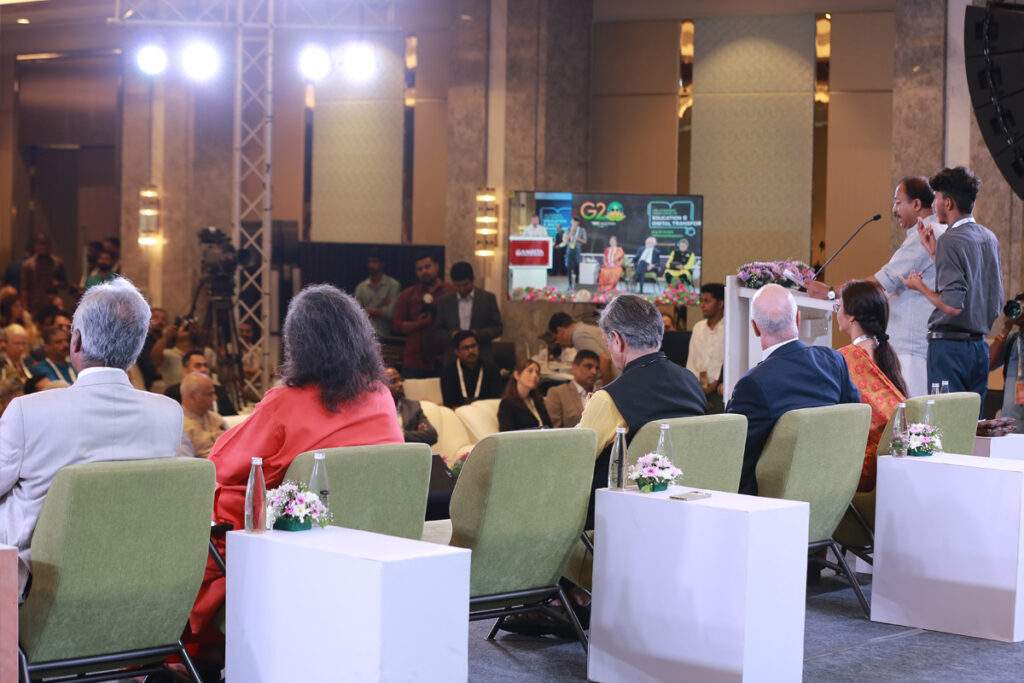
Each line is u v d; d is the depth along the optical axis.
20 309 11.80
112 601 2.69
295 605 2.64
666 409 3.77
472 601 3.35
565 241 11.24
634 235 11.20
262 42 13.30
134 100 13.55
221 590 3.19
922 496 4.16
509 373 10.71
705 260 12.05
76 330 2.92
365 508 3.02
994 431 5.07
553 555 3.47
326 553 2.56
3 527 2.79
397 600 2.47
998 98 7.33
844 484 4.20
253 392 11.42
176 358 10.27
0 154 14.16
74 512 2.58
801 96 11.70
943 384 4.83
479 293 10.96
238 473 3.25
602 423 3.76
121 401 2.88
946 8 10.28
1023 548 3.99
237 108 12.06
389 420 3.32
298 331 3.24
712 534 3.11
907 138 10.46
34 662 2.66
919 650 3.88
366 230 13.14
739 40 11.89
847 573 4.32
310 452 2.92
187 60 11.95
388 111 13.01
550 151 11.89
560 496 3.39
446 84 12.76
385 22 12.70
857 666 3.67
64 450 2.78
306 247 12.65
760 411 4.10
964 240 5.23
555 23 11.91
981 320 5.29
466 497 3.27
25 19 13.87
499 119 11.90
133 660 2.81
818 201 11.65
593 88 12.30
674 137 12.09
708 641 3.12
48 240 14.09
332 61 12.60
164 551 2.74
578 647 3.86
